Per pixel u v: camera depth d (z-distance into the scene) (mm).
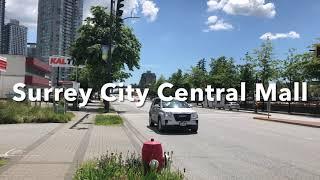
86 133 22109
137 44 57031
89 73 58438
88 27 56344
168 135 23234
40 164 12062
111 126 27125
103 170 8938
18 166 11711
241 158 14742
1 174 10523
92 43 56094
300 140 21078
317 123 32875
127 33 56094
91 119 33438
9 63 85188
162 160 9500
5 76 84812
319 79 60031
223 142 19828
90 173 8867
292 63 69500
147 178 8430
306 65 59531
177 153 15922
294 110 61719
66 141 18266
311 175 11625
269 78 69125
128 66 56719
